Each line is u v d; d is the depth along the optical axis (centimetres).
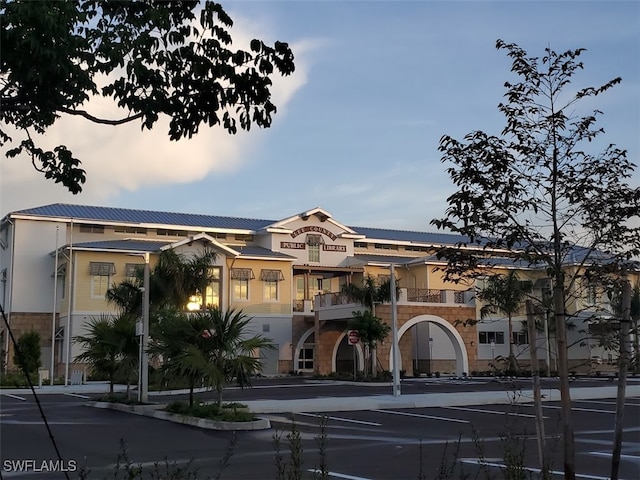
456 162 700
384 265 5162
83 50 538
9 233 4416
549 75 703
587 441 1563
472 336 4541
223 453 1360
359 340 3984
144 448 1433
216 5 567
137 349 2466
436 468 1189
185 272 3412
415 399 2573
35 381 3603
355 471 1164
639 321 824
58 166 592
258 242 5141
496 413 2241
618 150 686
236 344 1945
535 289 766
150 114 560
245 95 584
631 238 690
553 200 699
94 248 4159
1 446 1429
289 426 1838
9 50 477
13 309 4250
